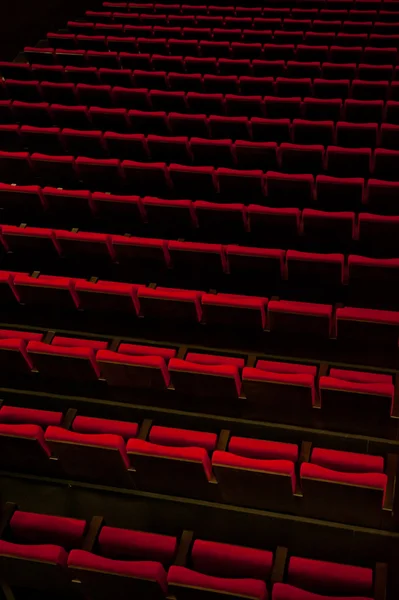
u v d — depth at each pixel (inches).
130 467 256.1
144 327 297.0
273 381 256.7
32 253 322.0
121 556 249.9
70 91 423.2
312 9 591.5
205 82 429.7
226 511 256.7
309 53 466.9
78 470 262.5
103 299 291.9
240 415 272.2
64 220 343.9
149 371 266.4
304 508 250.4
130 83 446.9
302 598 225.3
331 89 408.5
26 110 401.4
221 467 242.2
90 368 273.7
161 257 308.3
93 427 264.8
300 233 326.3
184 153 367.9
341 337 279.3
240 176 335.9
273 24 541.0
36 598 257.1
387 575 242.1
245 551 242.8
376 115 386.6
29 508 263.6
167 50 502.0
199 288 310.2
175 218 330.3
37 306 303.4
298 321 276.4
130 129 396.8
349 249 316.8
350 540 247.9
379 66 424.8
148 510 259.8
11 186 339.0
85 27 553.3
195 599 229.5
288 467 239.1
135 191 357.4
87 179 358.0
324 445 264.8
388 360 278.5
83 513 261.6
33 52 491.5
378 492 234.2
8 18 565.0
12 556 236.4
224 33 516.4
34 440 253.3
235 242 327.0
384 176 350.6
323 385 253.6
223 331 290.0
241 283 306.8
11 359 279.3
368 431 262.5
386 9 579.8
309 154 349.1
